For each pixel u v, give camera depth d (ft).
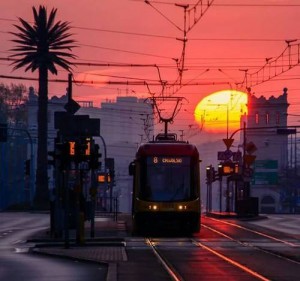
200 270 208.95
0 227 481.05
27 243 327.26
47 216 649.20
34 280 187.32
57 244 310.45
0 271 210.59
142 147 361.30
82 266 226.58
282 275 195.72
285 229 439.63
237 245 308.19
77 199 311.47
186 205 351.67
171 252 273.95
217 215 580.71
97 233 373.81
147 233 365.61
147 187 354.33
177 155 358.02
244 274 198.18
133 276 192.75
